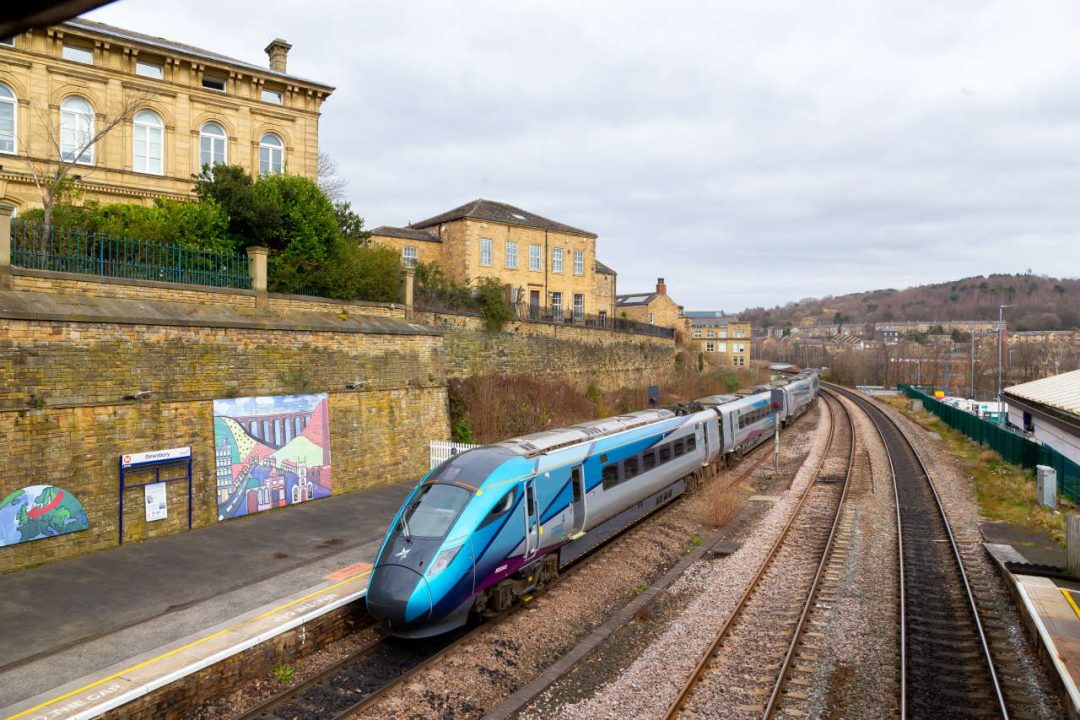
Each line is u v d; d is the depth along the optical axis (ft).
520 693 30.94
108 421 44.91
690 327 245.45
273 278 66.54
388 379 66.74
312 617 34.22
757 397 97.76
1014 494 69.05
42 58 74.43
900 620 38.58
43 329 41.86
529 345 105.70
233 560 42.68
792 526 58.08
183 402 49.19
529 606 40.88
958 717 28.84
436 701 30.27
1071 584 42.16
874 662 33.68
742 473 81.87
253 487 53.62
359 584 38.60
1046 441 85.87
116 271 51.80
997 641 36.04
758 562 48.55
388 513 54.49
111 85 78.84
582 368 122.11
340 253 73.56
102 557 42.93
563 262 150.82
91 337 44.16
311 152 93.76
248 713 28.35
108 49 78.33
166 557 43.09
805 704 29.91
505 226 139.44
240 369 53.26
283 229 69.77
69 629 32.48
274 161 91.50
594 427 54.85
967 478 80.64
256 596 36.73
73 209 60.13
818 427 126.93
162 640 31.30
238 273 60.03
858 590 43.27
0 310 39.88
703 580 45.91
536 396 95.35
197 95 84.23
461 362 90.58
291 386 57.31
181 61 82.53
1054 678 31.24
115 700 26.09
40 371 41.73
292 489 56.80
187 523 49.11
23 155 73.72
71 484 42.96
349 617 36.63
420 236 135.44
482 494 38.24
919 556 50.31
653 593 43.24
